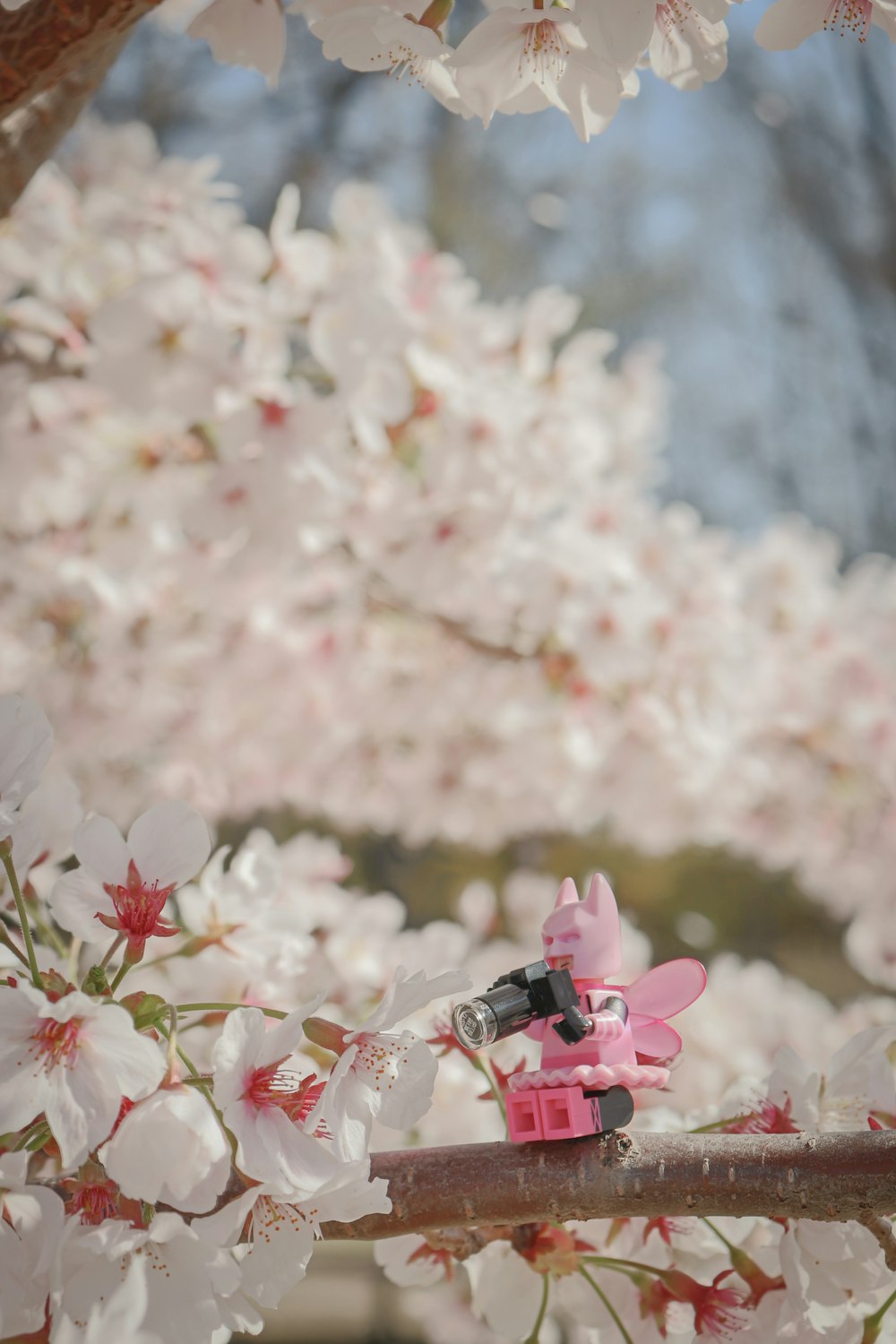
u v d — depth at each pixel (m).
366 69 1.49
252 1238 1.26
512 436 3.73
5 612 4.30
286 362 3.20
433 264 3.81
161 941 2.07
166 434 3.62
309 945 2.07
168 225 3.35
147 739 4.76
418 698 4.84
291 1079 1.31
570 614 4.09
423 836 5.68
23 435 3.58
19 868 1.36
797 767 5.07
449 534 3.81
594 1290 1.68
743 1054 3.90
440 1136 2.51
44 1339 1.20
